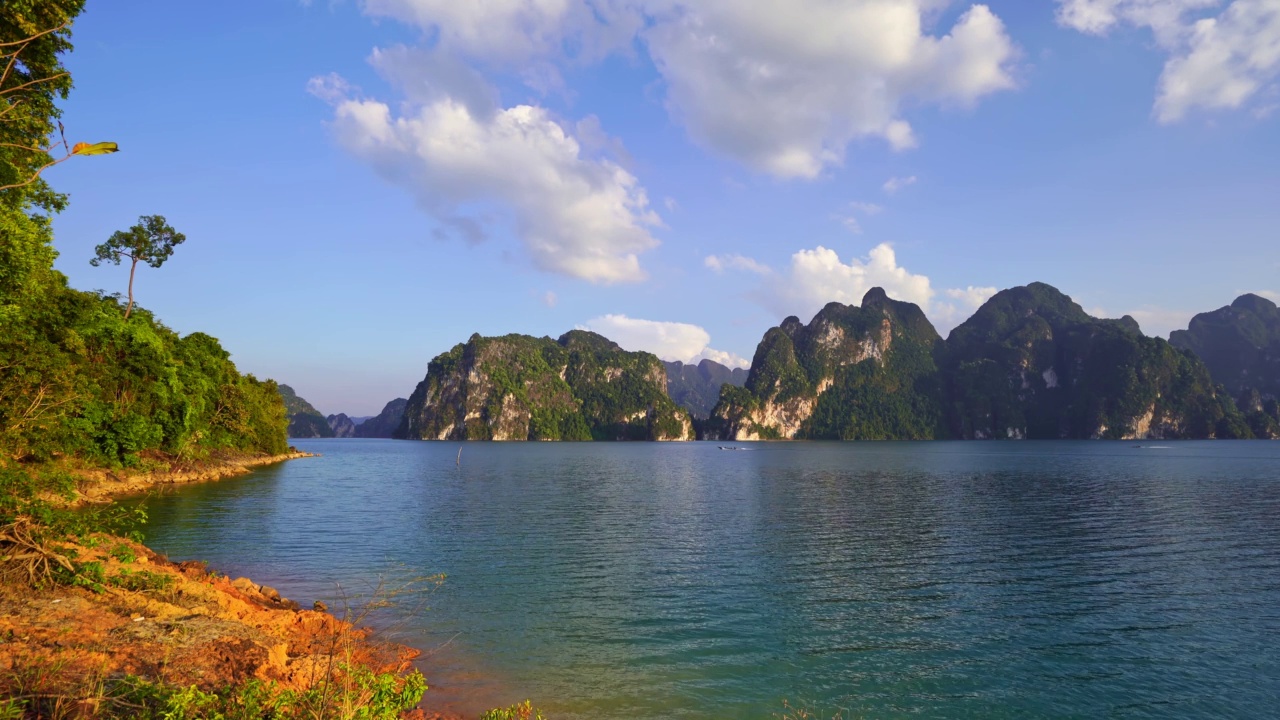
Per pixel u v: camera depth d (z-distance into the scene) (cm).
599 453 15825
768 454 14912
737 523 3566
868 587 2147
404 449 18212
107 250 5822
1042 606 1945
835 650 1561
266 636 1232
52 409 3238
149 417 4775
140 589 1394
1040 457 12200
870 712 1241
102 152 1295
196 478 5456
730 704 1252
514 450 17838
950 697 1315
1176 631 1723
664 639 1612
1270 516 3831
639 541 2950
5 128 1838
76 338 3712
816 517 3831
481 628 1666
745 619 1786
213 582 1752
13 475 1348
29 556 1258
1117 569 2431
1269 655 1557
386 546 2758
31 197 2211
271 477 6288
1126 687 1374
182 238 6066
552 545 2836
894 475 7550
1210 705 1293
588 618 1770
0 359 2888
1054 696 1327
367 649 1418
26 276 2138
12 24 1719
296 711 785
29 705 749
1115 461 10494
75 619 1120
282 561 2417
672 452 16550
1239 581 2253
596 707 1214
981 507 4334
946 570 2400
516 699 1230
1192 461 10275
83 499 3459
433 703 1191
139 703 799
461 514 3881
